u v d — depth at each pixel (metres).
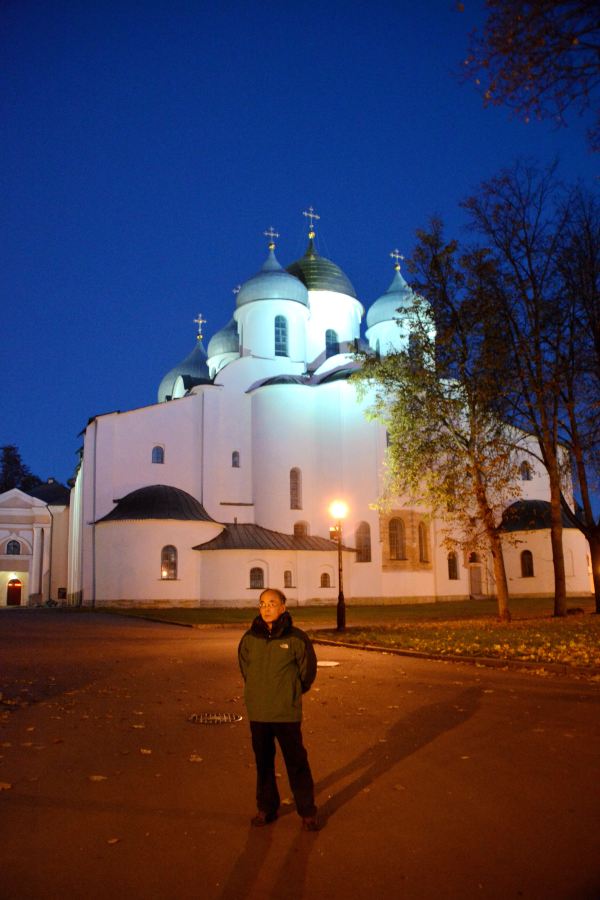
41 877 5.36
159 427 49.84
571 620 26.52
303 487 51.78
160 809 6.79
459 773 7.79
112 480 47.75
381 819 6.45
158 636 25.75
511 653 17.34
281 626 6.54
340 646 21.61
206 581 45.94
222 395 52.28
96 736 9.75
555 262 28.34
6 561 63.81
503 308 27.91
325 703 11.83
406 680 14.34
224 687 13.84
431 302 28.80
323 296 59.91
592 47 9.31
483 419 27.95
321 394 52.84
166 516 45.22
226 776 7.82
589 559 55.56
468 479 29.25
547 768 7.95
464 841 5.95
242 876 5.37
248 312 56.28
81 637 25.39
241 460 52.22
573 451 30.03
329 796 7.09
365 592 49.22
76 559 54.62
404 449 29.30
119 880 5.31
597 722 10.27
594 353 28.14
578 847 5.80
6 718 10.97
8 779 7.76
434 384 28.61
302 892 5.12
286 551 47.94
